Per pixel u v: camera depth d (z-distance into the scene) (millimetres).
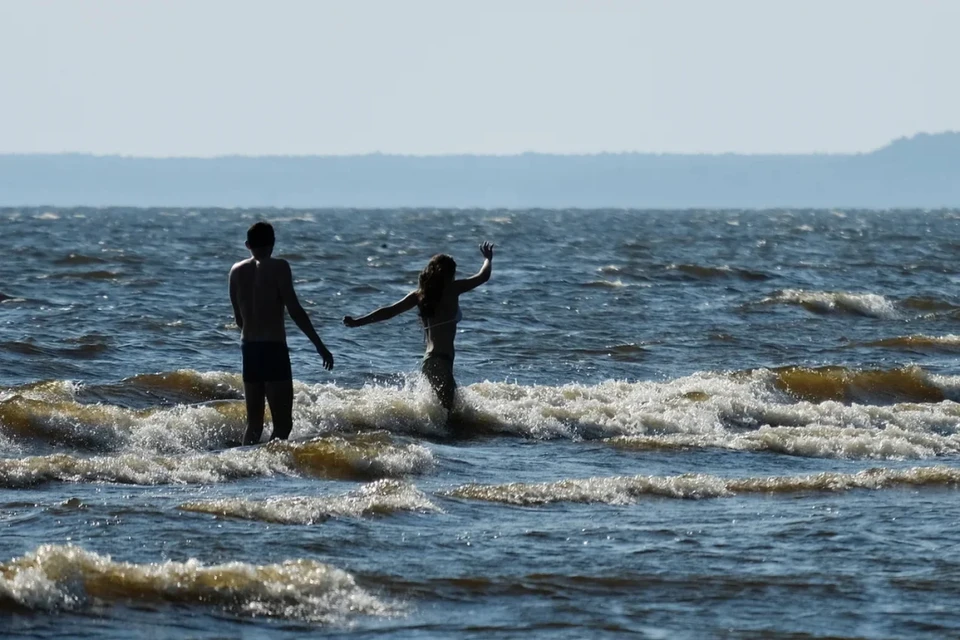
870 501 39281
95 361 68062
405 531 33562
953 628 26688
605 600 28203
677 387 60344
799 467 46438
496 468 44281
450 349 52031
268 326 45562
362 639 25375
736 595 28688
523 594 28500
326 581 28281
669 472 44750
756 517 36562
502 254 188250
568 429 52125
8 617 25406
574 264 162625
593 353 77438
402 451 43562
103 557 28453
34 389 52656
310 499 35781
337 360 70750
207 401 54125
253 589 27641
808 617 27250
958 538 34469
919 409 58094
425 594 28266
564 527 34750
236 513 34312
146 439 46156
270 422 48719
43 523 32469
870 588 29406
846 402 61938
